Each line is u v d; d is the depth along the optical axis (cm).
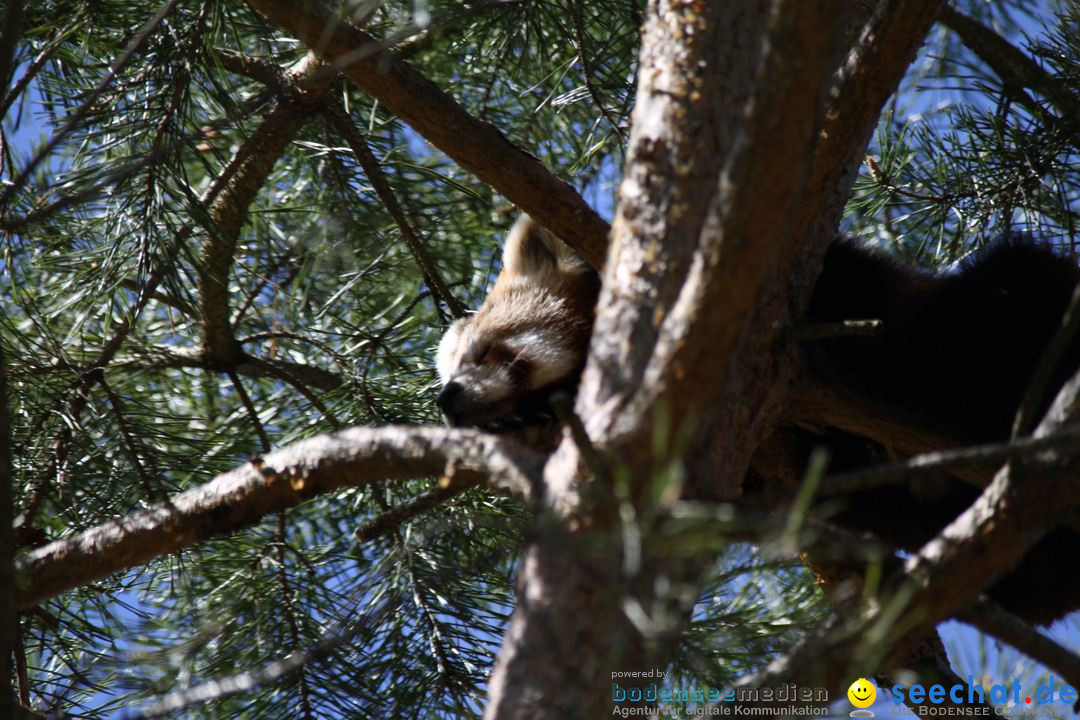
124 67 654
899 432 652
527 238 810
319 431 736
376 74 605
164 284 637
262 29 695
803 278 507
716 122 371
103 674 610
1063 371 702
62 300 693
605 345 341
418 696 602
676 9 398
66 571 464
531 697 318
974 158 764
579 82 811
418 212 778
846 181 541
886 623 297
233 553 686
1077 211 775
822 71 295
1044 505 339
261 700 592
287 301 827
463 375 748
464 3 643
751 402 455
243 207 697
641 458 313
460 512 639
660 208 357
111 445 659
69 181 621
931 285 741
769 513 332
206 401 854
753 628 474
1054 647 356
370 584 582
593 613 322
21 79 610
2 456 364
